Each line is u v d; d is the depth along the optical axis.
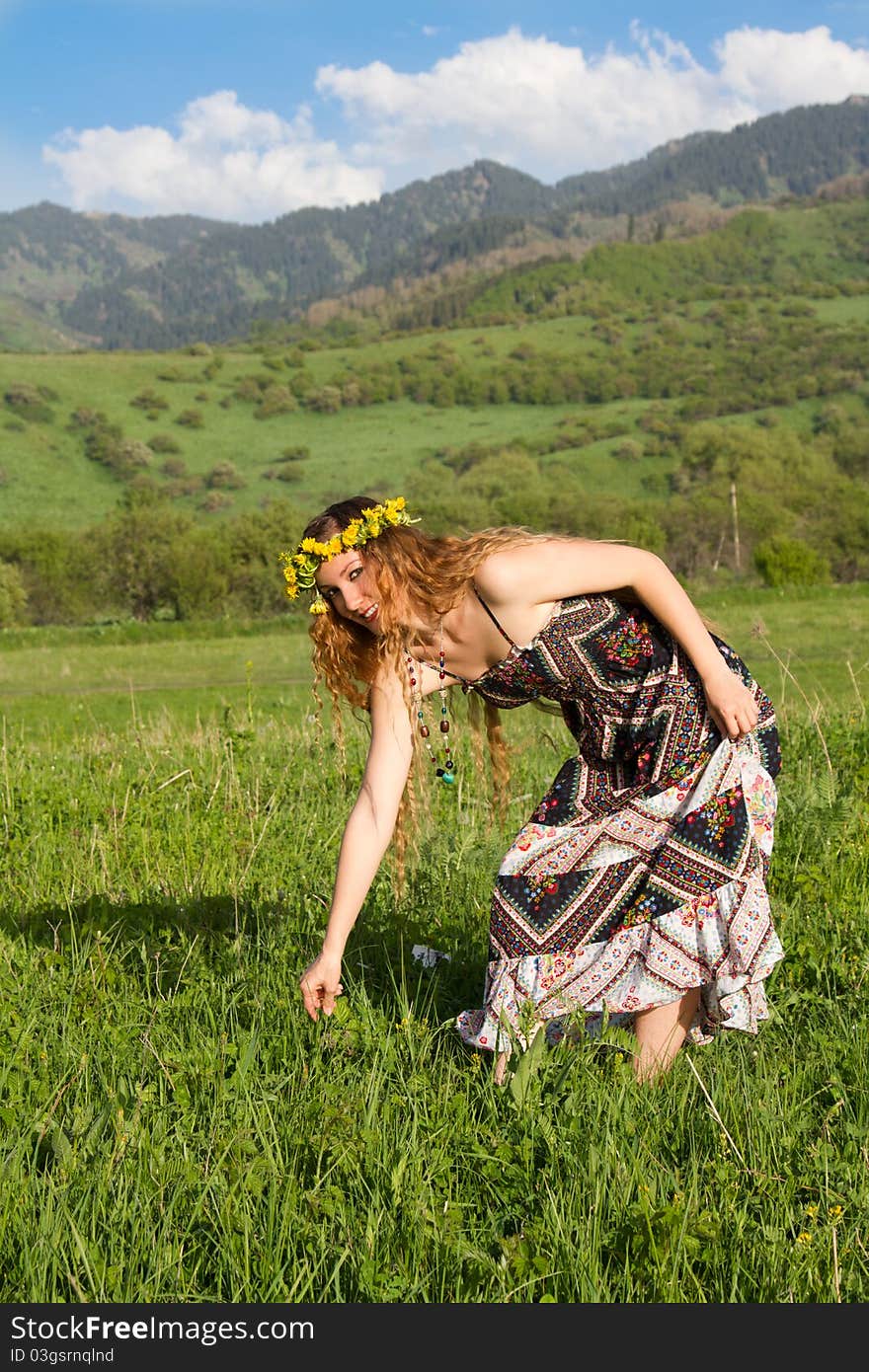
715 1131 2.91
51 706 22.11
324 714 9.79
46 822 6.40
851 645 25.39
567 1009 3.23
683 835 3.22
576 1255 2.50
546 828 3.39
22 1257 2.53
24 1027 3.61
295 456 189.75
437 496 121.81
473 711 3.74
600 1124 2.96
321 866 5.57
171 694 24.14
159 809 6.58
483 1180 2.81
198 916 4.73
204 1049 3.40
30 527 79.94
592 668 3.24
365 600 3.20
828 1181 2.72
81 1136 2.98
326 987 3.32
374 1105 3.02
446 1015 3.77
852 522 73.69
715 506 76.31
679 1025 3.28
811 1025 3.60
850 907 4.49
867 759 7.10
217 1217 2.63
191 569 61.44
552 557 3.15
